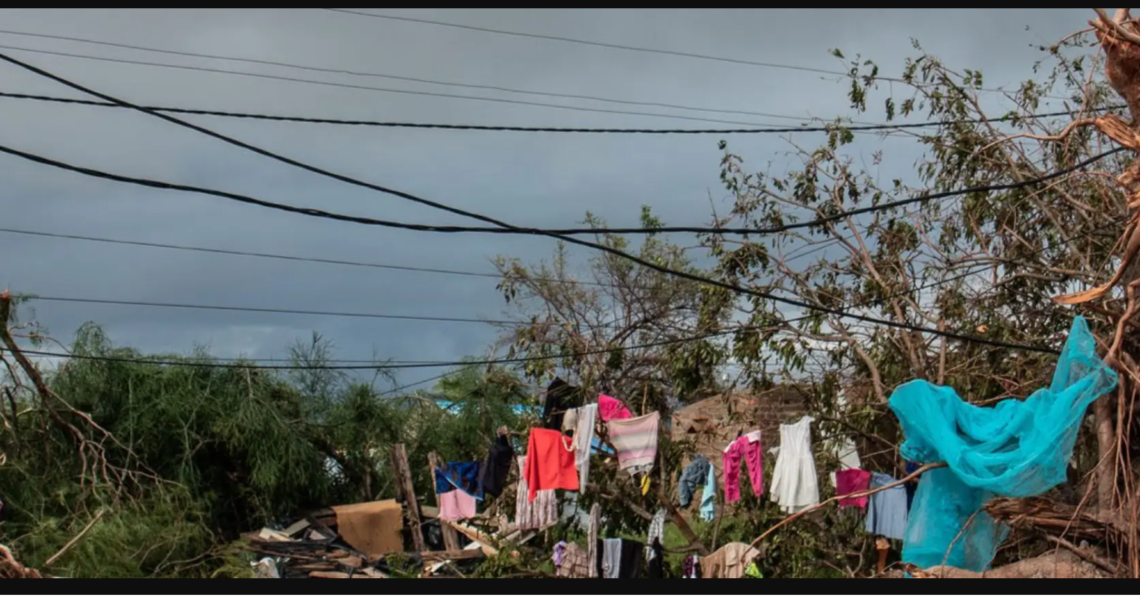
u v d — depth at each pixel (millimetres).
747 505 15703
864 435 14891
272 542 18016
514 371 19656
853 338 15422
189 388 19141
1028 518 10328
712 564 14273
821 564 14906
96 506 16656
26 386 17406
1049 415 9648
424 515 20203
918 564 10789
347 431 21094
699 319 16172
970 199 15141
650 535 14703
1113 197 13945
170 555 16328
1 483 16281
